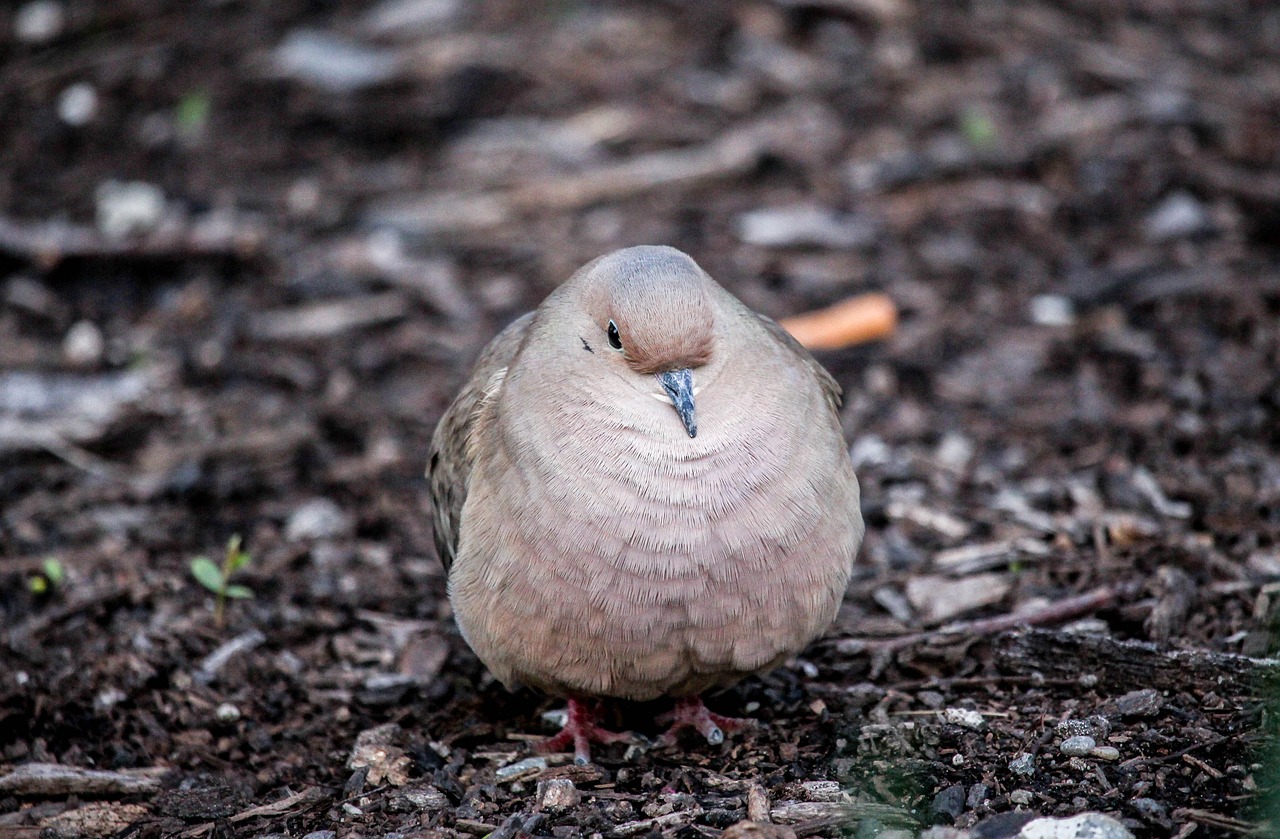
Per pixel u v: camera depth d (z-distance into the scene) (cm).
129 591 1070
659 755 878
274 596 1090
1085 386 1279
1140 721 827
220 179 1658
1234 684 839
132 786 874
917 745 834
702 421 790
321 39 1834
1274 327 1306
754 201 1579
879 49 1772
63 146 1723
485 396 886
